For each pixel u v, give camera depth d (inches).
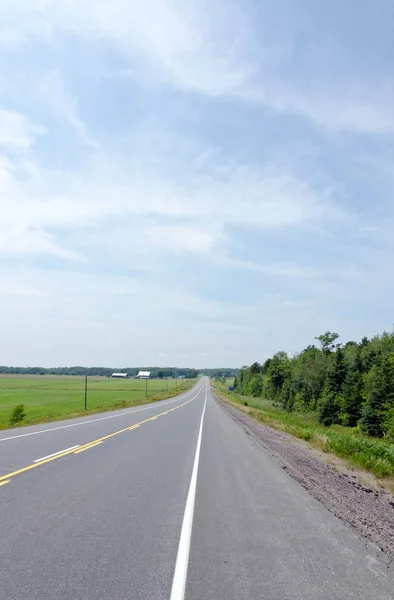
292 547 222.7
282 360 4446.4
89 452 513.3
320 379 3132.4
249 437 821.2
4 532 223.6
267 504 315.9
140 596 158.6
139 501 300.4
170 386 5620.1
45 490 317.7
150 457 502.3
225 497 330.0
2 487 321.4
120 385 5590.6
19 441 591.8
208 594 163.2
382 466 566.6
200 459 511.2
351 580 183.2
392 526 289.9
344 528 264.8
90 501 293.3
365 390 2326.5
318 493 371.6
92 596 157.3
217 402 2501.2
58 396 3248.0
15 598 153.9
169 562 192.9
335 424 2465.6
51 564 185.2
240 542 226.2
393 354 2197.3
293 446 765.9
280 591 168.9
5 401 2736.2
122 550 205.3
